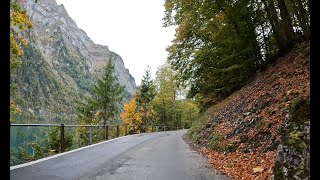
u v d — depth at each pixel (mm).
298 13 20016
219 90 25953
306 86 11797
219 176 7953
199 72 26500
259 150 10117
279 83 14844
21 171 7641
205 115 23641
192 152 13562
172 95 65438
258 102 14508
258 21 22984
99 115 50031
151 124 57844
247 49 22078
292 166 5320
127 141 19266
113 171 8484
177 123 69375
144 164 9805
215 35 23625
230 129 13898
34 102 178375
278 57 21438
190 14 22984
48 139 18516
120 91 51281
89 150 13125
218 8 22062
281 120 10508
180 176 7934
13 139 11781
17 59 14547
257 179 7254
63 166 8773
